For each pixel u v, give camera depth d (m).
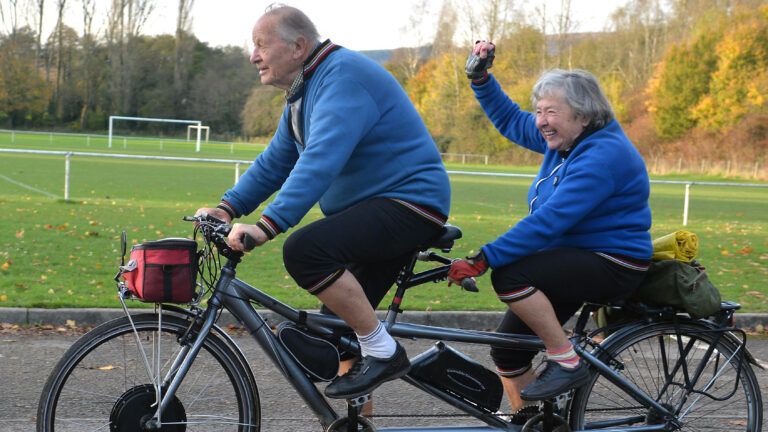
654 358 3.59
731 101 49.19
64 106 90.69
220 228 3.03
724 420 3.68
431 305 7.01
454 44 64.94
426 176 3.11
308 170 2.92
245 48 98.44
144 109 93.81
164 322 3.17
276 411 4.46
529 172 41.06
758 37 49.00
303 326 3.23
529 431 3.38
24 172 25.23
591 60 64.50
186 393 3.41
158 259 2.99
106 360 3.58
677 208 21.28
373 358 3.14
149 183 22.84
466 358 3.40
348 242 3.03
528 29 62.94
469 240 12.23
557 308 3.44
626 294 3.33
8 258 8.75
